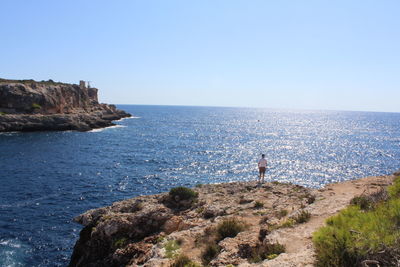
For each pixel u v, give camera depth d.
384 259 6.07
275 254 8.42
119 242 15.68
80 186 37.69
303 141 93.19
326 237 7.20
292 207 14.72
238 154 66.81
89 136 87.69
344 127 159.25
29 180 39.25
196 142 85.50
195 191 21.92
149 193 36.19
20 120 87.62
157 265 10.59
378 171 50.53
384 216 7.82
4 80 103.81
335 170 51.03
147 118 192.62
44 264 19.91
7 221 26.00
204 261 10.21
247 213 15.30
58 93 107.00
